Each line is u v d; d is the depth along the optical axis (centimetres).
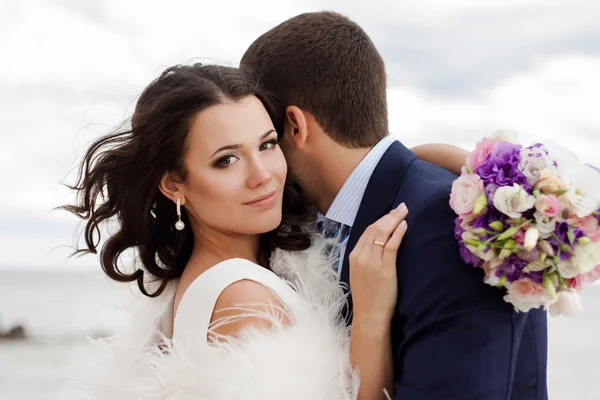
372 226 180
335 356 175
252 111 187
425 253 172
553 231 150
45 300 2656
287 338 172
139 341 210
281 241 206
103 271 219
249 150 185
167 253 215
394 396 179
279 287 187
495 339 165
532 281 154
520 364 184
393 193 189
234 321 178
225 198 186
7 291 2944
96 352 208
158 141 188
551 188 148
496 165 157
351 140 200
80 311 2359
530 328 186
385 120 208
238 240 200
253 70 208
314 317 183
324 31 202
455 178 189
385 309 177
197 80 186
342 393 171
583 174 151
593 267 152
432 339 169
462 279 167
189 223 213
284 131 205
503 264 156
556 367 1541
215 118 183
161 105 186
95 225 215
